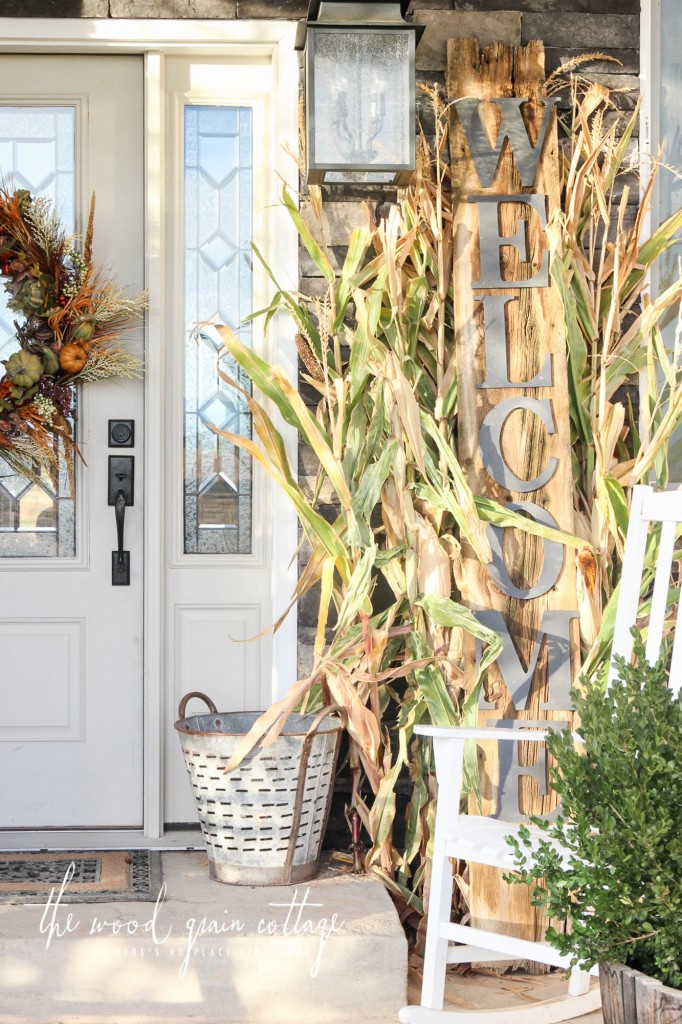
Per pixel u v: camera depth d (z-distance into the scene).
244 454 3.14
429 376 2.88
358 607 2.59
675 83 2.92
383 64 2.55
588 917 1.37
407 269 2.87
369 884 2.58
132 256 3.10
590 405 2.85
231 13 2.97
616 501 2.67
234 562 3.11
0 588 3.06
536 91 2.88
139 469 3.09
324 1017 2.28
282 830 2.52
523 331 2.79
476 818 2.32
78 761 3.07
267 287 3.12
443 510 2.72
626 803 1.36
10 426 2.98
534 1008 2.26
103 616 3.08
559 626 2.72
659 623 2.10
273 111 3.03
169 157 3.11
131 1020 2.25
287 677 2.94
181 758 3.08
